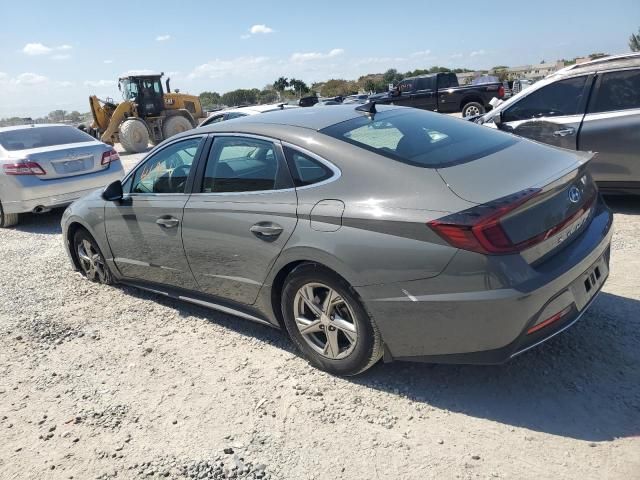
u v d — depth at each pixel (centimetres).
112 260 495
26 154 805
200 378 355
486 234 256
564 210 288
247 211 350
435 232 267
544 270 268
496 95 2086
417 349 292
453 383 318
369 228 289
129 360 388
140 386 353
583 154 340
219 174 382
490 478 245
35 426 321
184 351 394
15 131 870
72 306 498
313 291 330
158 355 391
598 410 280
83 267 563
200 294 418
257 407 316
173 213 406
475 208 264
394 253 280
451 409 296
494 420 283
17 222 871
